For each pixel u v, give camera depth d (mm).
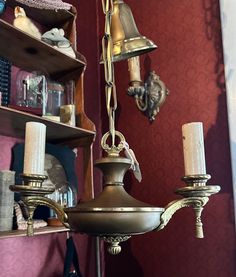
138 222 602
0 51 1348
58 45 1378
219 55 1627
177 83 1728
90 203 634
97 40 2037
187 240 1604
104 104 1975
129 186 1812
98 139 1932
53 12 1495
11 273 1344
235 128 1506
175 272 1618
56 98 1474
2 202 1167
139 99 1801
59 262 1566
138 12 1903
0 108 1104
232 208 1506
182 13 1766
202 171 729
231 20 1569
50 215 1368
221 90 1599
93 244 1790
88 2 1998
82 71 1523
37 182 720
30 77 1395
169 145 1719
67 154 1562
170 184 1691
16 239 1386
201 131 749
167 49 1782
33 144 735
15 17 1307
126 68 1928
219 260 1514
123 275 1770
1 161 1365
